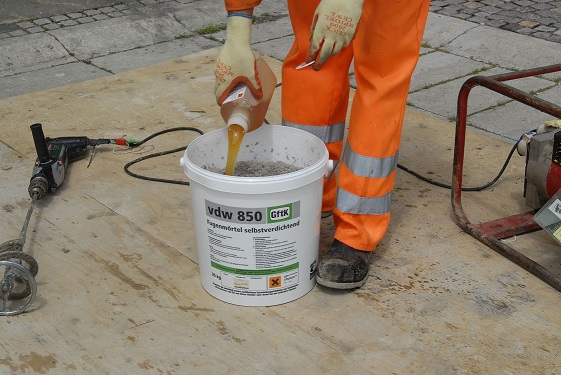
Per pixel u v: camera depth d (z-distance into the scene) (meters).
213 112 3.93
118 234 2.85
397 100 2.33
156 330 2.33
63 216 2.97
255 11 5.86
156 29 5.43
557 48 4.87
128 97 4.12
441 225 2.93
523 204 3.09
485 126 3.97
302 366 2.18
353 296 2.50
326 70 2.59
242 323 2.36
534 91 4.37
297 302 2.47
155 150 3.52
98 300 2.47
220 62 2.32
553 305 2.46
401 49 2.27
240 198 2.21
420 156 3.49
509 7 5.72
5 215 2.97
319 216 2.42
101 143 3.45
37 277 2.58
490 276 2.61
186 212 3.01
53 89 4.25
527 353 2.24
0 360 2.21
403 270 2.64
